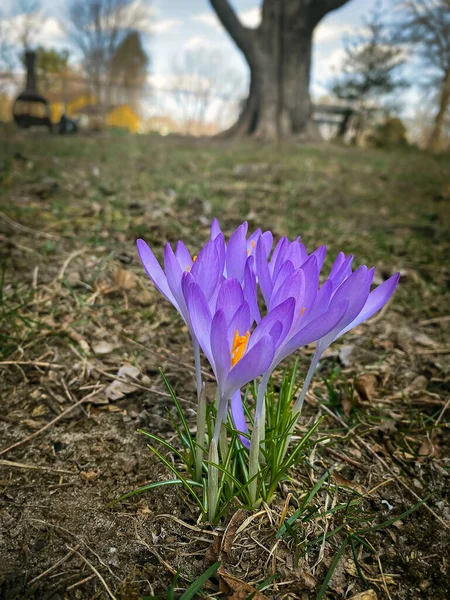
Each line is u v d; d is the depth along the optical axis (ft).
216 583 0.59
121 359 1.07
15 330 1.10
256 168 4.30
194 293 0.49
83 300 1.28
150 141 7.06
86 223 1.88
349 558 0.65
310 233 2.16
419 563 0.66
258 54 9.00
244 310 0.47
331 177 4.16
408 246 2.15
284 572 0.61
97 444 0.81
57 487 0.72
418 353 1.26
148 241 1.76
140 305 1.32
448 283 1.78
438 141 13.84
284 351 0.53
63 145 4.92
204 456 0.71
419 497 0.78
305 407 0.98
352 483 0.78
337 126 12.83
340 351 1.20
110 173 3.21
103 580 0.58
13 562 0.60
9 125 7.91
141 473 0.75
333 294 0.59
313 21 8.96
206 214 2.27
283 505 0.70
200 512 0.68
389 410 1.00
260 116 9.21
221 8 8.84
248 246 0.66
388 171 4.94
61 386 0.96
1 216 1.77
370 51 11.95
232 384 0.49
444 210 2.99
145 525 0.66
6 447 0.80
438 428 0.96
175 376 1.02
